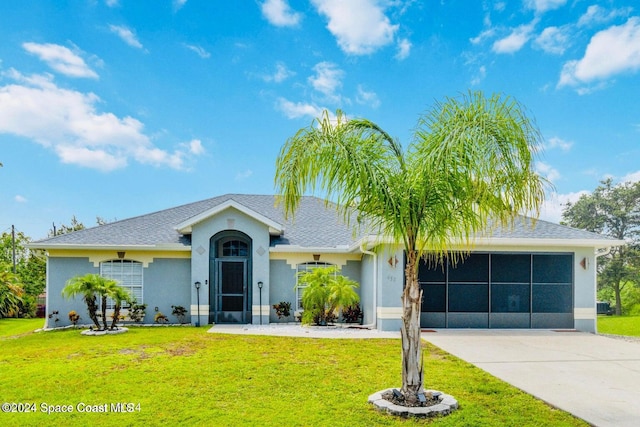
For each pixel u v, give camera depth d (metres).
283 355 11.04
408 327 7.20
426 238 7.42
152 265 18.30
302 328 16.27
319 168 6.66
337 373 9.31
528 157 6.03
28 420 6.69
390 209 6.95
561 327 16.33
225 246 18.53
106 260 18.11
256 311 17.94
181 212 22.11
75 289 15.06
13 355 11.38
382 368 9.73
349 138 6.83
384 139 7.19
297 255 18.88
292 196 6.74
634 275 38.75
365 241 14.52
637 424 6.49
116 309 15.78
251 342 12.92
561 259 16.58
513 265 16.52
